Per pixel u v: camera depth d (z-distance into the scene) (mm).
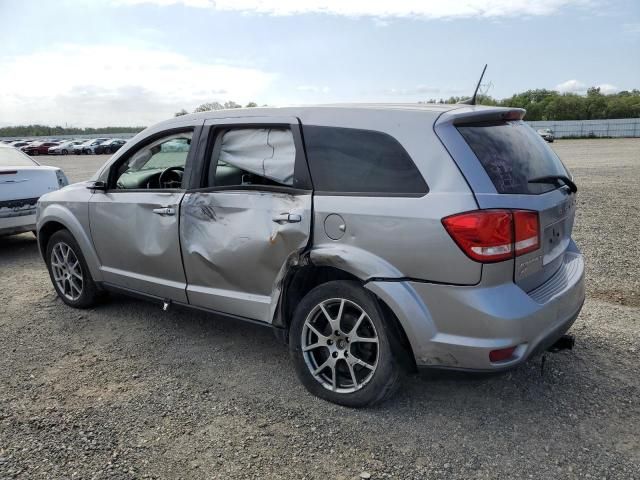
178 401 3381
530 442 2885
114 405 3350
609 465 2684
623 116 92438
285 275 3355
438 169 2865
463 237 2709
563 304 3053
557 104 95125
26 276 6414
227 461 2783
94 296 4984
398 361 3047
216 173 3812
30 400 3428
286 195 3381
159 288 4199
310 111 3414
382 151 3064
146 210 4152
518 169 3010
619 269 5914
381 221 2951
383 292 2928
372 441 2924
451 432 2988
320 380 3354
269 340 4289
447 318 2818
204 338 4355
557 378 3549
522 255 2812
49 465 2768
